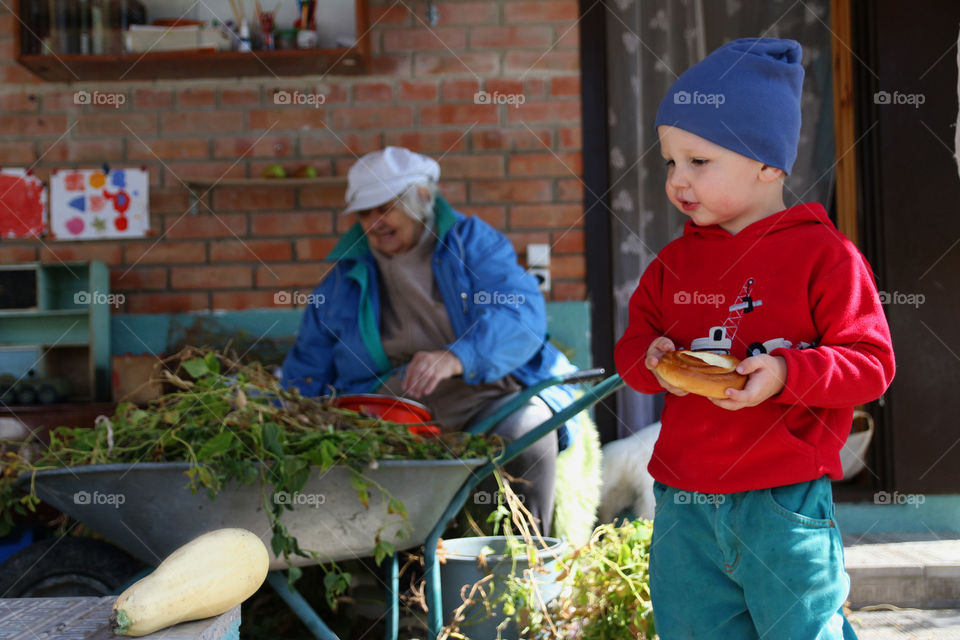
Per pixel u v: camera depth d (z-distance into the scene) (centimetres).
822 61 302
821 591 120
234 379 175
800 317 124
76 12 321
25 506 220
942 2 273
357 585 221
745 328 127
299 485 149
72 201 335
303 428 160
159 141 337
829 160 301
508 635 172
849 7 289
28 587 159
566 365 262
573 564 175
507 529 179
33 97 337
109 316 324
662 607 133
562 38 323
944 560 223
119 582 159
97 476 150
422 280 259
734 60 130
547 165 323
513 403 195
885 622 205
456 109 327
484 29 326
